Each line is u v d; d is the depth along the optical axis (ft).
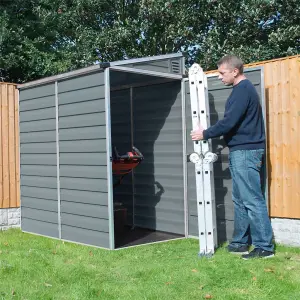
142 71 19.75
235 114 16.11
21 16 44.55
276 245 18.75
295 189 18.75
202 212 17.21
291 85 18.86
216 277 14.37
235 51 40.83
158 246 19.22
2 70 42.22
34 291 13.65
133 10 47.34
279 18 43.27
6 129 24.18
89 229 19.71
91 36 44.47
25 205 23.65
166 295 13.10
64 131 20.89
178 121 21.66
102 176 18.98
